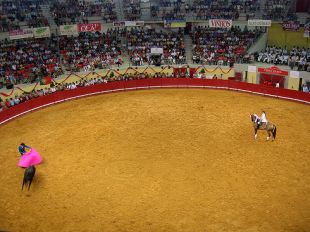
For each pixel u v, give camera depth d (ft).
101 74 113.91
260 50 122.62
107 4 145.28
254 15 129.39
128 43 128.06
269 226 48.73
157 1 148.36
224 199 54.60
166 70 116.88
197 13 136.36
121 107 94.94
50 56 116.88
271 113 87.40
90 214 52.31
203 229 48.57
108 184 59.41
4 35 119.03
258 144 71.61
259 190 56.44
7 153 71.56
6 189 59.26
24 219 51.65
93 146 72.69
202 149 70.13
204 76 112.16
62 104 99.14
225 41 124.77
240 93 104.32
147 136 76.59
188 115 87.81
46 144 74.33
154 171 62.75
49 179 61.46
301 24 113.91
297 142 71.77
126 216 51.65
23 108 91.97
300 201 53.52
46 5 140.05
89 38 128.06
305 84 98.43
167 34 132.77
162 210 52.65
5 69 107.34
